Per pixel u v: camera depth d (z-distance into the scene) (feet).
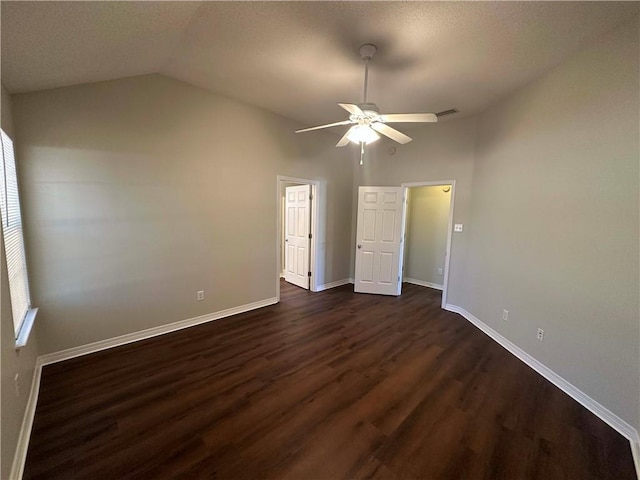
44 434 5.85
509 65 8.31
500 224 10.65
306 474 5.10
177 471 5.09
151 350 9.43
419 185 14.98
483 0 5.79
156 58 8.43
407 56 8.02
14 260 6.48
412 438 5.94
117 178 9.24
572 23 6.40
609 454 5.64
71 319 8.73
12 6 4.54
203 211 11.39
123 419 6.32
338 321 12.28
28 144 7.70
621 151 6.32
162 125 10.04
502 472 5.20
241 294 13.05
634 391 6.01
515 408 6.92
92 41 6.35
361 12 6.30
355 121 7.93
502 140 10.68
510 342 9.90
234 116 11.93
